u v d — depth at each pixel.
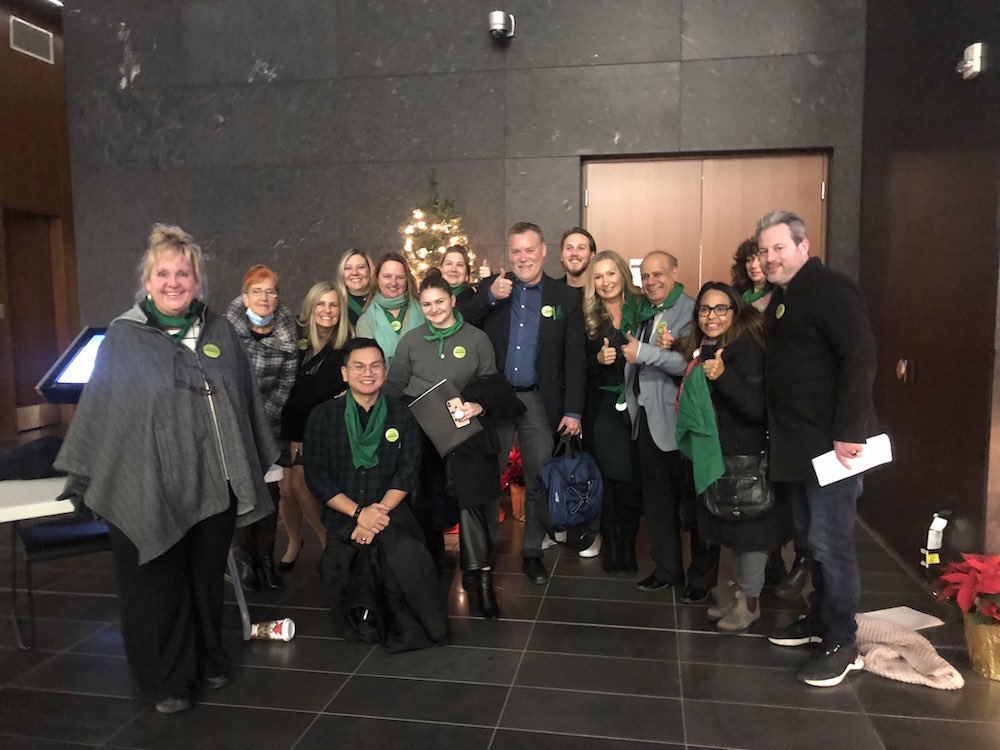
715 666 2.82
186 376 2.45
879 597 3.46
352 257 4.02
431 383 3.39
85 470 2.36
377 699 2.61
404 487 3.13
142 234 6.25
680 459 3.48
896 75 4.37
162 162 6.16
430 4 5.68
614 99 5.49
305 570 3.90
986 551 3.12
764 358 2.87
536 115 5.59
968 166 3.30
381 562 3.04
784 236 2.61
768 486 2.90
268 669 2.85
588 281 3.73
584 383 3.55
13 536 3.10
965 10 3.36
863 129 5.11
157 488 2.36
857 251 5.22
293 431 3.65
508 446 3.59
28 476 2.84
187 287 2.44
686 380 3.01
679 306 3.52
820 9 5.18
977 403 3.18
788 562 3.99
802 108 5.25
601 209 5.70
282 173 5.99
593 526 3.53
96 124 6.24
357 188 5.88
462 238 5.33
